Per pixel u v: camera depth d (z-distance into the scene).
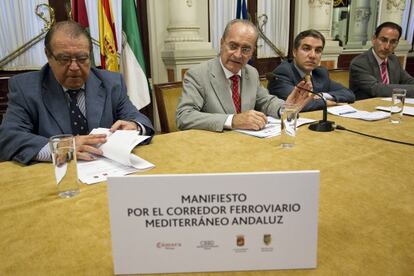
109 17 2.77
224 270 0.54
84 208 0.75
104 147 1.08
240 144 1.23
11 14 2.76
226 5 3.79
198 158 1.08
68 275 0.53
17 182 0.90
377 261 0.55
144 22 3.46
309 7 4.36
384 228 0.65
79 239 0.63
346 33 4.81
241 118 1.42
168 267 0.54
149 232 0.53
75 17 2.69
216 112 1.71
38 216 0.71
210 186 0.52
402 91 1.57
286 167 0.99
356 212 0.71
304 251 0.54
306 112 1.80
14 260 0.57
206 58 3.52
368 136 1.33
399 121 1.58
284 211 0.53
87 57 1.31
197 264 0.54
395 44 2.75
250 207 0.52
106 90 1.48
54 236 0.64
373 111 1.81
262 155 1.11
